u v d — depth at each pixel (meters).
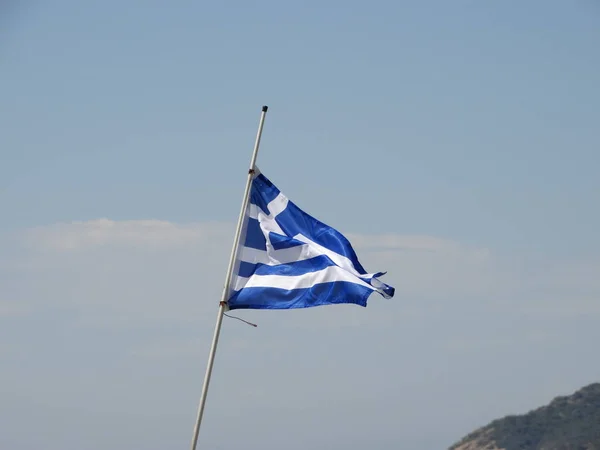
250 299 70.12
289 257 71.31
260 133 72.56
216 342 68.50
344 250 71.62
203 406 66.38
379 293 71.25
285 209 72.75
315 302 69.75
